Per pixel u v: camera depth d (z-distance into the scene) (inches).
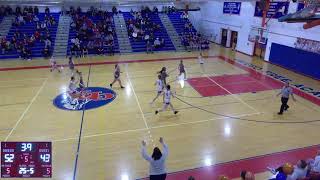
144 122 414.9
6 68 709.9
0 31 901.8
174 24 1091.9
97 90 549.6
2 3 938.1
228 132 386.9
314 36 641.6
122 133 381.1
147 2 1049.5
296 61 701.9
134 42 955.3
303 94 544.7
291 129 398.3
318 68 639.8
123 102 490.6
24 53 806.5
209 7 1131.3
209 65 760.3
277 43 761.6
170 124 409.4
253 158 324.5
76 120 419.2
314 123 418.3
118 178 287.7
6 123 406.0
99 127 397.7
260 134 382.0
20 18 948.0
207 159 322.0
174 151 337.4
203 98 513.0
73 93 496.7
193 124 410.0
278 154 333.4
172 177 288.4
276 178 237.6
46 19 968.3
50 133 378.0
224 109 465.4
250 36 875.4
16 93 529.3
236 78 640.4
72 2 993.5
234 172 297.7
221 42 1075.3
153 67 733.3
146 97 516.1
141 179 286.2
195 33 1038.4
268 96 529.0
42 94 525.3
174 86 578.9
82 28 933.2
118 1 1026.1
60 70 696.4
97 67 729.0
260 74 677.3
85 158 321.7
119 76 597.3
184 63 780.0
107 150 339.0
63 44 895.7
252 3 845.8
